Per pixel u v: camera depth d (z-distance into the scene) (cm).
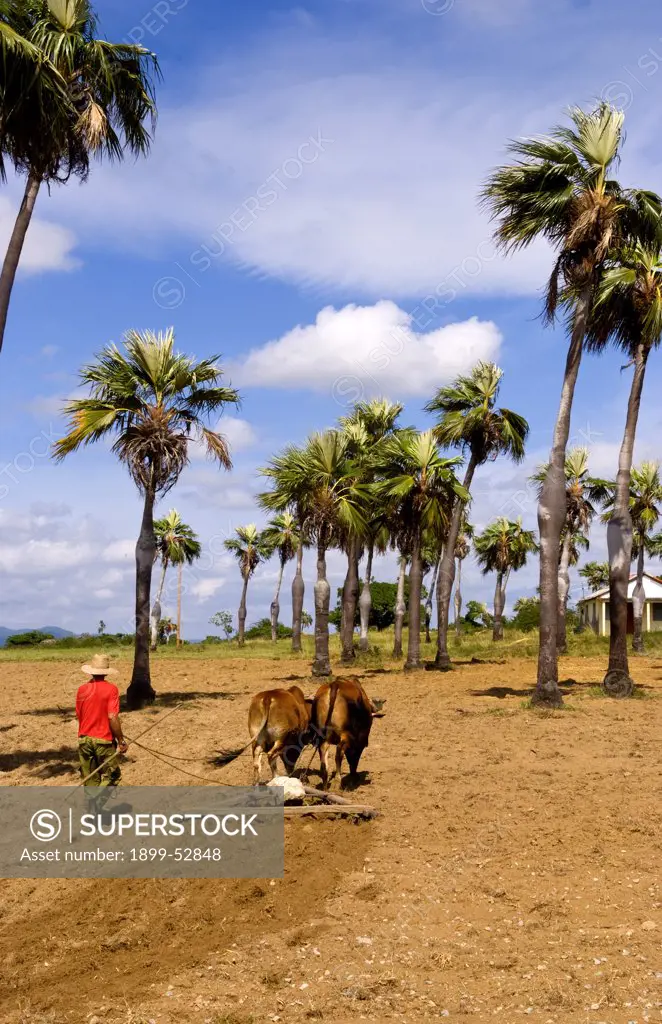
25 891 779
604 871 812
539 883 785
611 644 2189
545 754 1373
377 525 3531
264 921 702
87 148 1441
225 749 1440
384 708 2028
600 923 692
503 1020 538
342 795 1096
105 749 998
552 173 1930
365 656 4016
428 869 821
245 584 6325
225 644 6088
